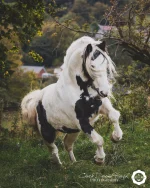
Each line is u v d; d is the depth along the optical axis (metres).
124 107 11.45
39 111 7.48
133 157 8.48
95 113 6.52
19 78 28.66
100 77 5.99
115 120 6.31
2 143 9.73
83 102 6.44
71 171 7.25
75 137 7.57
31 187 6.70
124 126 11.27
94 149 8.98
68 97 6.56
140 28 10.39
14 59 29.12
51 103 7.01
